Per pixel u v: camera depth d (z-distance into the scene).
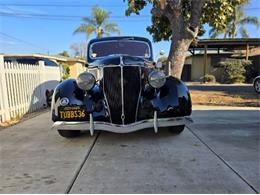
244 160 3.66
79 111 4.43
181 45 10.16
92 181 3.07
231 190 2.80
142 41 6.56
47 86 10.30
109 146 4.42
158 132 5.19
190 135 5.01
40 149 4.33
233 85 21.03
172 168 3.41
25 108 8.15
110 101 4.47
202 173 3.24
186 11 10.92
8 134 5.41
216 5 10.14
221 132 5.21
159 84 4.61
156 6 10.33
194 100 10.33
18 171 3.41
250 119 6.45
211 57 27.77
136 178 3.13
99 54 6.45
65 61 27.12
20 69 7.88
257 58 24.53
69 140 4.84
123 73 4.43
